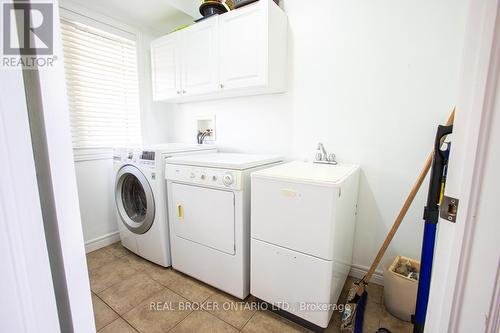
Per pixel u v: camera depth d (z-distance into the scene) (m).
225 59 1.73
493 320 0.43
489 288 0.43
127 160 1.88
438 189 0.86
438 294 0.53
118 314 1.35
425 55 1.34
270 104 1.94
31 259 0.40
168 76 2.13
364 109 1.56
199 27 1.83
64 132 0.44
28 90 0.43
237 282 1.42
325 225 1.07
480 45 0.41
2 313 0.38
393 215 1.54
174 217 1.68
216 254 1.48
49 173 0.44
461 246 0.46
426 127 1.39
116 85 2.21
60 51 0.43
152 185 1.71
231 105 2.17
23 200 0.38
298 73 1.77
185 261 1.67
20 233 0.39
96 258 1.97
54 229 0.46
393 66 1.44
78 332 0.49
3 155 0.36
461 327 0.47
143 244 1.89
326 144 1.72
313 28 1.67
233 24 1.65
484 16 0.40
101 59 2.08
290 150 1.89
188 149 1.88
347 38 1.56
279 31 1.66
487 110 0.41
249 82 1.64
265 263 1.29
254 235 1.30
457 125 0.46
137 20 2.27
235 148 2.20
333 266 1.13
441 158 0.84
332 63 1.63
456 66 1.28
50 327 0.44
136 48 2.33
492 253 0.42
